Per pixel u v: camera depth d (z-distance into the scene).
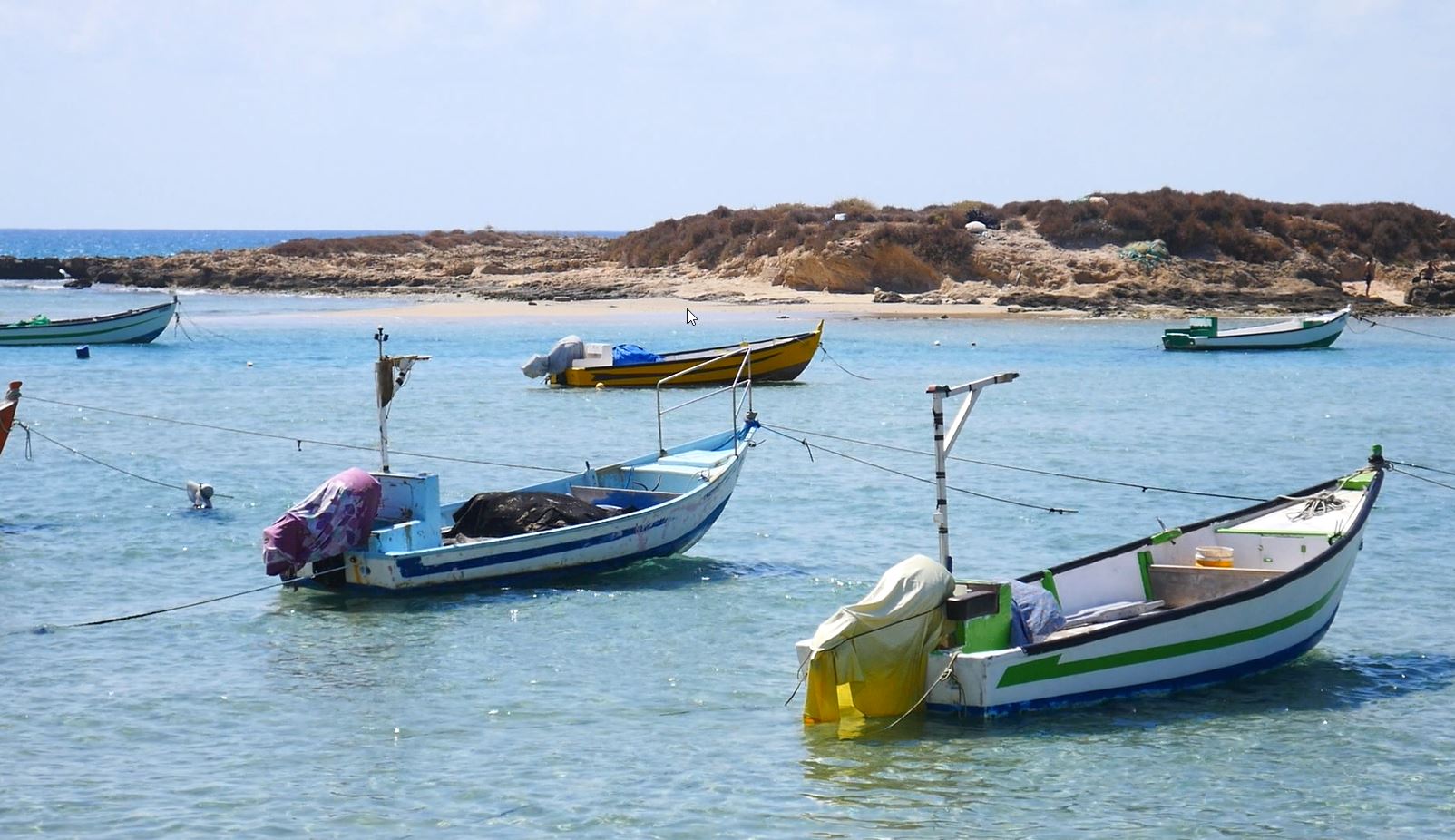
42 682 17.36
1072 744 15.12
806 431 40.62
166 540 25.42
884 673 15.58
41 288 121.81
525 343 69.62
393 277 116.25
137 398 48.41
